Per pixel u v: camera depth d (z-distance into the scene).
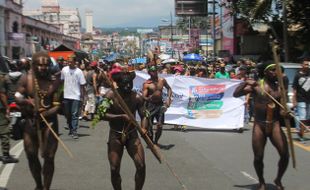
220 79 14.77
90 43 125.31
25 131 6.82
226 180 8.44
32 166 6.93
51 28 90.56
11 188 7.81
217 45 58.62
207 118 14.81
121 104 6.27
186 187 7.94
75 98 12.94
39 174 6.99
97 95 16.36
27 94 6.80
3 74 10.39
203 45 78.12
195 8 43.00
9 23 62.72
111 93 6.41
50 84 6.77
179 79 14.93
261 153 7.42
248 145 11.97
